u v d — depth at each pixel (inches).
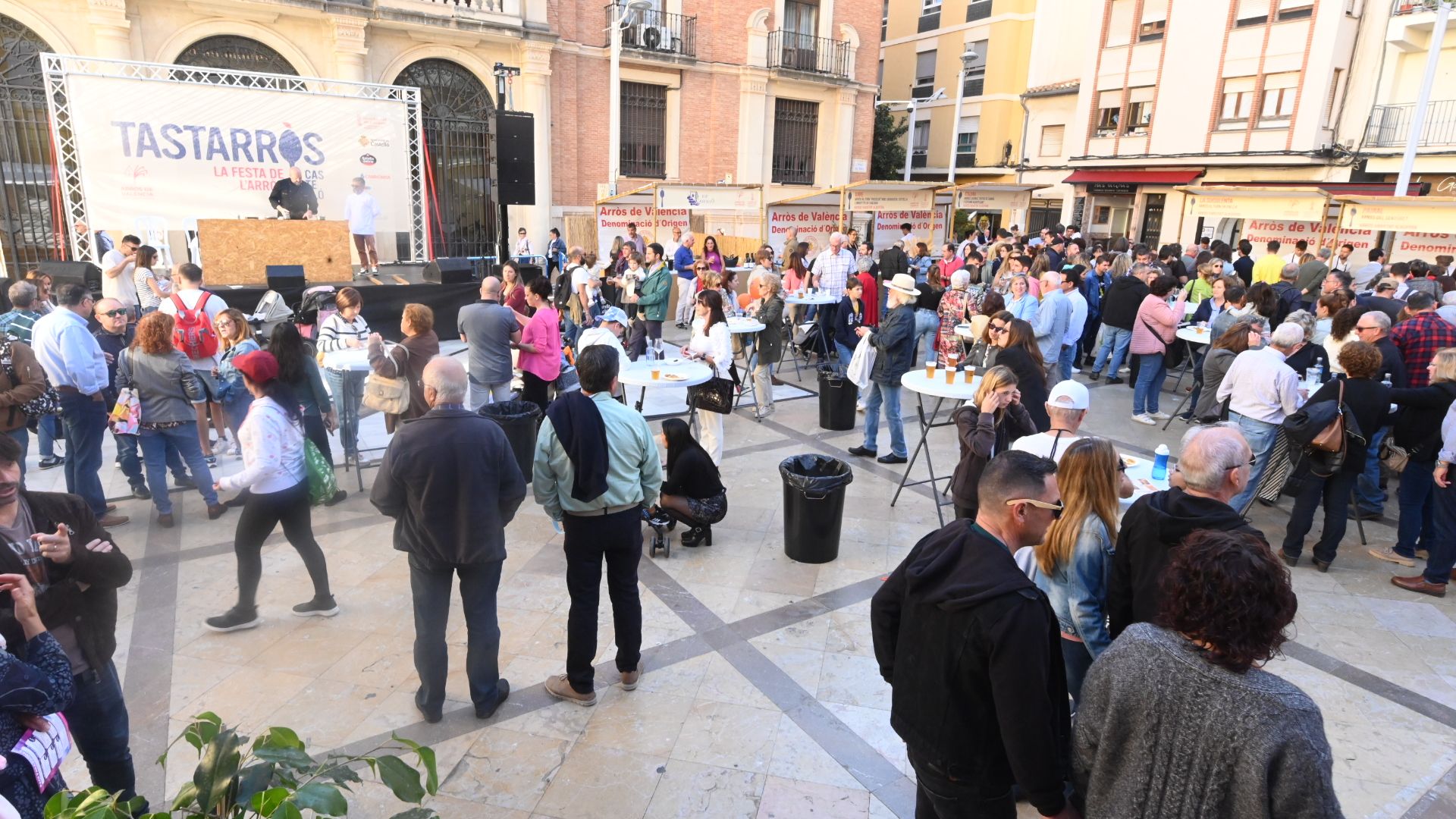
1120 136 954.1
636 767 124.0
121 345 248.5
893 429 265.7
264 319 319.0
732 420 319.9
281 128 459.8
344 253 442.0
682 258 534.6
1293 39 783.7
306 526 158.1
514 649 156.4
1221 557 61.2
